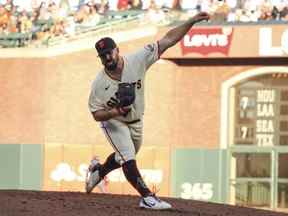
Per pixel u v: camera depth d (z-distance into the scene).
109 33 98.31
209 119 97.00
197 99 97.31
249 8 96.88
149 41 96.94
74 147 98.25
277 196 95.12
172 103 97.38
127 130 29.12
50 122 99.69
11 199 30.75
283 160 95.31
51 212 27.09
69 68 99.62
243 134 96.44
